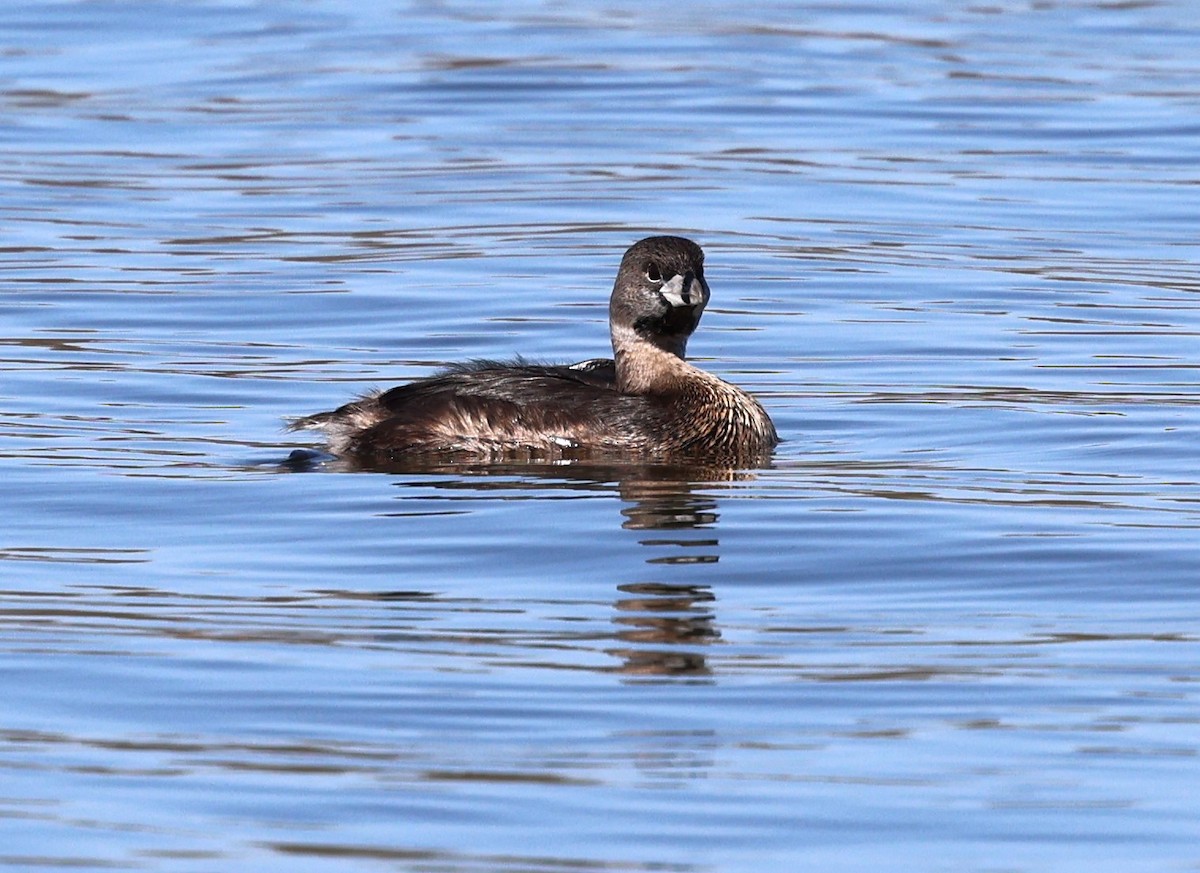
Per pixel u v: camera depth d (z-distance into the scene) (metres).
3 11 38.31
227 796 9.12
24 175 26.70
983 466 14.90
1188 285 21.53
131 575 12.26
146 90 32.16
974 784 9.24
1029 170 27.14
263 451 15.48
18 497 13.99
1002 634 11.18
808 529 13.19
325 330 19.89
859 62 34.25
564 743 9.70
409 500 14.01
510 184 26.38
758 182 26.45
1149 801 9.06
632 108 30.98
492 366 16.75
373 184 26.44
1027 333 19.61
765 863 8.48
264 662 10.73
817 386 17.75
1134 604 11.68
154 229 24.09
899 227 24.23
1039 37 36.56
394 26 37.31
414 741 9.71
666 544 12.89
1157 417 16.31
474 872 8.38
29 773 9.37
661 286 15.99
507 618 11.46
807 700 10.23
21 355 18.64
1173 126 29.55
